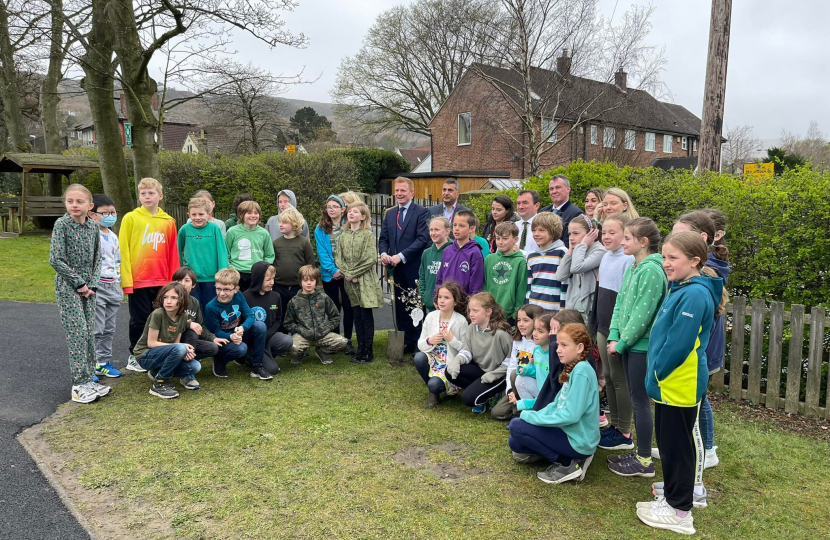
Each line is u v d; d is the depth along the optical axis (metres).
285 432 4.04
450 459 3.69
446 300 4.66
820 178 4.85
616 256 3.87
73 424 4.15
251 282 5.61
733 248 5.12
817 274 4.72
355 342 6.85
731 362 4.96
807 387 4.53
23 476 3.35
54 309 8.06
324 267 6.18
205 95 13.84
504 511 3.06
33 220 17.48
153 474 3.39
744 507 3.19
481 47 13.36
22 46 12.95
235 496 3.16
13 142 18.92
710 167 7.53
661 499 3.03
